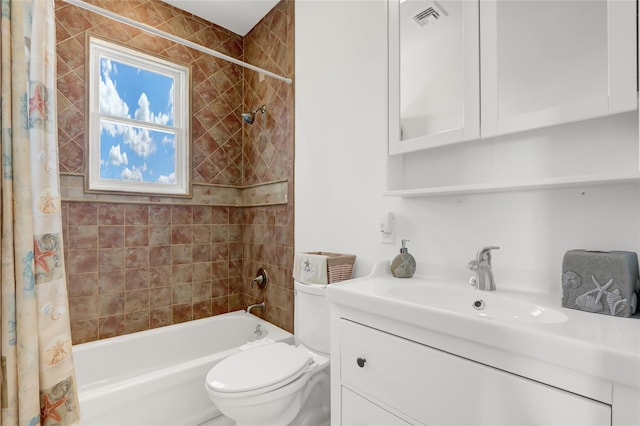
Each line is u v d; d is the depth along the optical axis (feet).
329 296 3.65
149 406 4.83
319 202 6.19
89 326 6.55
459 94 3.91
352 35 5.56
